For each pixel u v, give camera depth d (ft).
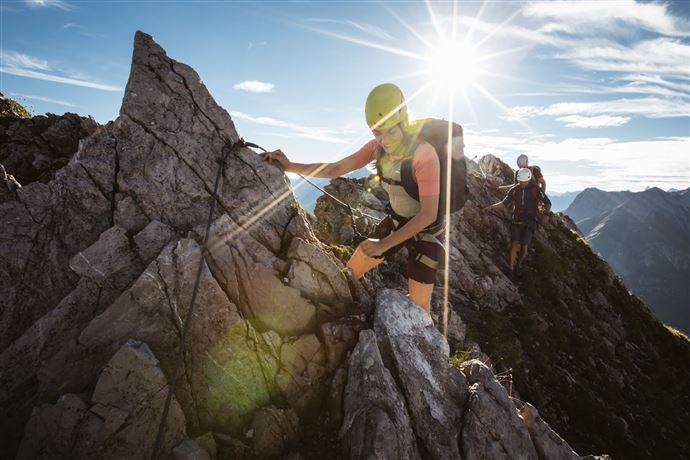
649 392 40.78
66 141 28.78
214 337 15.25
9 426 13.44
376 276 31.30
